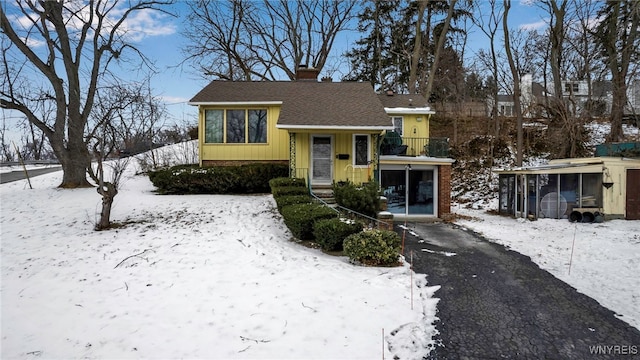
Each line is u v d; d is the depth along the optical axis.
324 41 28.53
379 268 7.11
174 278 6.35
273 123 15.39
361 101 14.77
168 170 14.41
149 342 4.48
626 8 17.23
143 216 10.60
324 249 8.14
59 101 14.34
